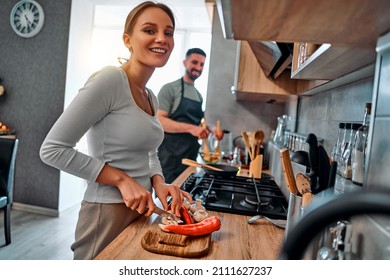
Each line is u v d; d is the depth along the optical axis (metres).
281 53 1.18
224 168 1.70
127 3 3.37
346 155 0.88
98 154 1.00
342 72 0.94
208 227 0.80
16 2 3.05
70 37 2.98
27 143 3.14
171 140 2.46
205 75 4.12
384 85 0.48
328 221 0.26
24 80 3.10
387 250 0.43
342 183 0.78
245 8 0.46
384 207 0.23
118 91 0.94
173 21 1.04
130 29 1.01
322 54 0.73
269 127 2.94
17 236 2.57
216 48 2.97
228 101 2.98
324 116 1.42
